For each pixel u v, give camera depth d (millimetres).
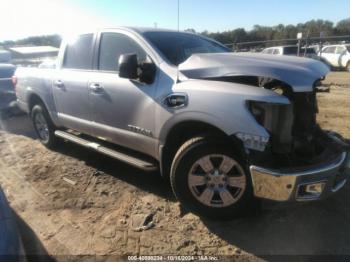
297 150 3242
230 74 3221
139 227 3418
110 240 3236
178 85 3426
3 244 2201
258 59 3383
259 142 2979
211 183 3352
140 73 3736
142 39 4016
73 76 4742
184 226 3410
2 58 16031
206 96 3195
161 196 4012
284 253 2994
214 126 3203
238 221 3449
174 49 4023
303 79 3035
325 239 3156
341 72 20422
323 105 8844
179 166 3396
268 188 2998
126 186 4297
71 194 4145
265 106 3021
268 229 3318
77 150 5684
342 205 3703
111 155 4242
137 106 3811
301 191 2984
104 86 4191
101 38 4473
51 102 5301
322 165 3027
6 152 5781
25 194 4188
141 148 3973
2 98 8180
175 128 3494
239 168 3223
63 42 5133
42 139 5902
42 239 3279
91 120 4574
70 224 3516
